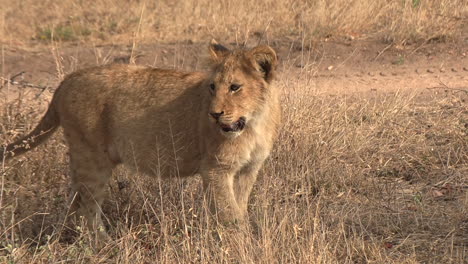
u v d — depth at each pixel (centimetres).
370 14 2034
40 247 966
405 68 1798
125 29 2197
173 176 1038
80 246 981
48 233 1061
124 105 1021
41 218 1077
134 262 948
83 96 1030
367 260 928
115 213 1102
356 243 970
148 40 2083
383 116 1409
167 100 1014
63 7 2467
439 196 1138
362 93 1636
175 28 2147
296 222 973
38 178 1188
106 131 1033
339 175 1198
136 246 1002
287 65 1800
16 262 934
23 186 1148
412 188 1176
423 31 1925
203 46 1950
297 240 928
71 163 1061
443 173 1216
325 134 1287
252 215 1061
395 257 954
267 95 982
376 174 1234
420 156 1275
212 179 985
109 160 1050
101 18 2316
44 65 1875
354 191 1177
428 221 1045
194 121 1001
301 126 1268
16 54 1958
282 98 1377
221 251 901
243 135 970
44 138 1084
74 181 1059
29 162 1191
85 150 1042
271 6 2191
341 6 2042
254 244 930
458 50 1858
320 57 1858
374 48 1891
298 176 1177
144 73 1038
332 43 1923
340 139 1299
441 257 948
